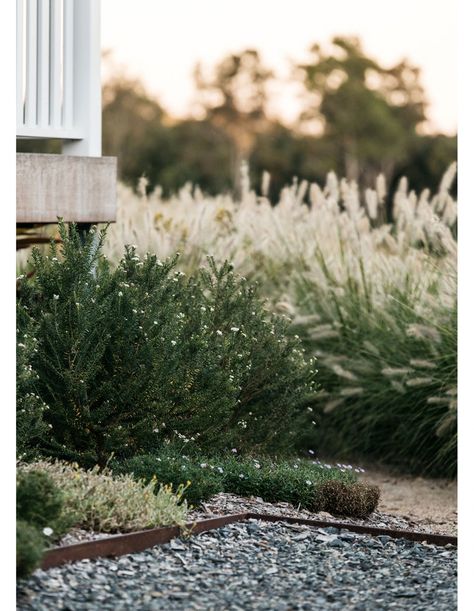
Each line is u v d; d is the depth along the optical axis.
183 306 6.12
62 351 5.34
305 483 5.43
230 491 5.44
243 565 4.23
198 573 4.09
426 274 8.43
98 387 5.44
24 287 5.54
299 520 4.95
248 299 6.48
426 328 7.49
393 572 4.27
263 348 6.34
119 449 5.47
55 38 6.22
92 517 4.30
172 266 5.84
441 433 7.56
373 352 8.15
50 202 5.98
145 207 9.14
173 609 3.66
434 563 4.45
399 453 7.89
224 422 5.88
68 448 5.42
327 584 4.06
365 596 3.93
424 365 7.57
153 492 4.90
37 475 4.14
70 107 6.31
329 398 8.24
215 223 9.29
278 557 4.39
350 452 8.30
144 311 5.54
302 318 7.92
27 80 6.09
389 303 8.33
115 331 5.43
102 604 3.65
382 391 7.89
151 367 5.44
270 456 6.42
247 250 9.03
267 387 6.28
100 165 6.25
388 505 6.84
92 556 4.09
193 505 4.95
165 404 5.48
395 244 8.55
